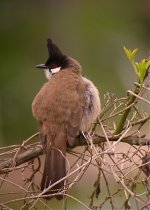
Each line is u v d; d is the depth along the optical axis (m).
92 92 9.58
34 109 9.41
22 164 8.95
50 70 10.50
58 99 9.30
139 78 8.41
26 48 35.19
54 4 37.53
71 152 8.86
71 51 35.91
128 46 35.69
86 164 7.66
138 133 8.41
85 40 35.78
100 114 9.69
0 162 8.88
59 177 8.67
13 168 8.24
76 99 9.34
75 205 15.38
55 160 8.78
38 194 8.12
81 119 9.27
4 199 15.41
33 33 35.91
